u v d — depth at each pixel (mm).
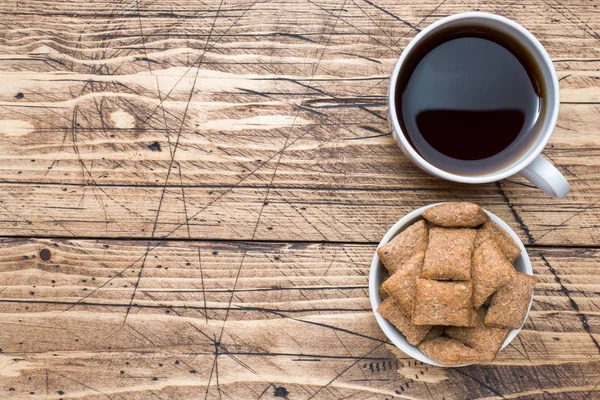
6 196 504
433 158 464
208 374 500
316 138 500
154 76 504
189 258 503
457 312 444
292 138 501
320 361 498
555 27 501
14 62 507
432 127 465
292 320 500
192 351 500
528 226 498
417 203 499
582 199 497
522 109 463
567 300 496
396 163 499
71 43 506
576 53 500
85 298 503
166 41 504
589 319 495
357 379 497
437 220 457
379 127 500
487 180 445
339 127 500
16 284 504
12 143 504
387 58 500
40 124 505
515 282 448
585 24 500
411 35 500
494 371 497
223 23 503
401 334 468
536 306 497
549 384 494
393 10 501
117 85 504
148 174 503
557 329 496
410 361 497
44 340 502
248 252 502
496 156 464
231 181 502
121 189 503
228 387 499
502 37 457
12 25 507
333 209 500
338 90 501
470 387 496
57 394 501
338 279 500
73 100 505
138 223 503
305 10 503
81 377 501
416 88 463
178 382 500
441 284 446
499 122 464
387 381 497
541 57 448
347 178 500
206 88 502
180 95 503
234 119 502
